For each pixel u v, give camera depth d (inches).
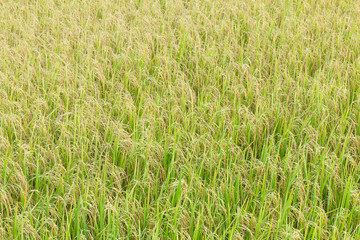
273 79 266.4
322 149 204.5
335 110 229.9
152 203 172.1
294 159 195.9
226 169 187.9
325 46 311.9
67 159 190.2
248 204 172.2
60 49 298.2
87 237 159.2
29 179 186.7
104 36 306.8
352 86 264.5
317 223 162.1
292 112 239.9
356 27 344.8
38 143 197.5
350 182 179.2
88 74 264.7
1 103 221.5
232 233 150.7
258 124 214.1
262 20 358.0
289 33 331.6
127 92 238.4
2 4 382.0
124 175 189.9
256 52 297.9
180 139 207.2
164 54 287.0
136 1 396.8
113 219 151.6
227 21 346.6
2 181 175.3
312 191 181.6
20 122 203.9
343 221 160.2
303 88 254.1
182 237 150.7
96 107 221.3
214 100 236.1
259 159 204.2
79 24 346.0
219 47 305.0
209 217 161.3
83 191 170.9
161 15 347.9
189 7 385.4
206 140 199.9
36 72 267.9
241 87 248.1
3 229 149.6
